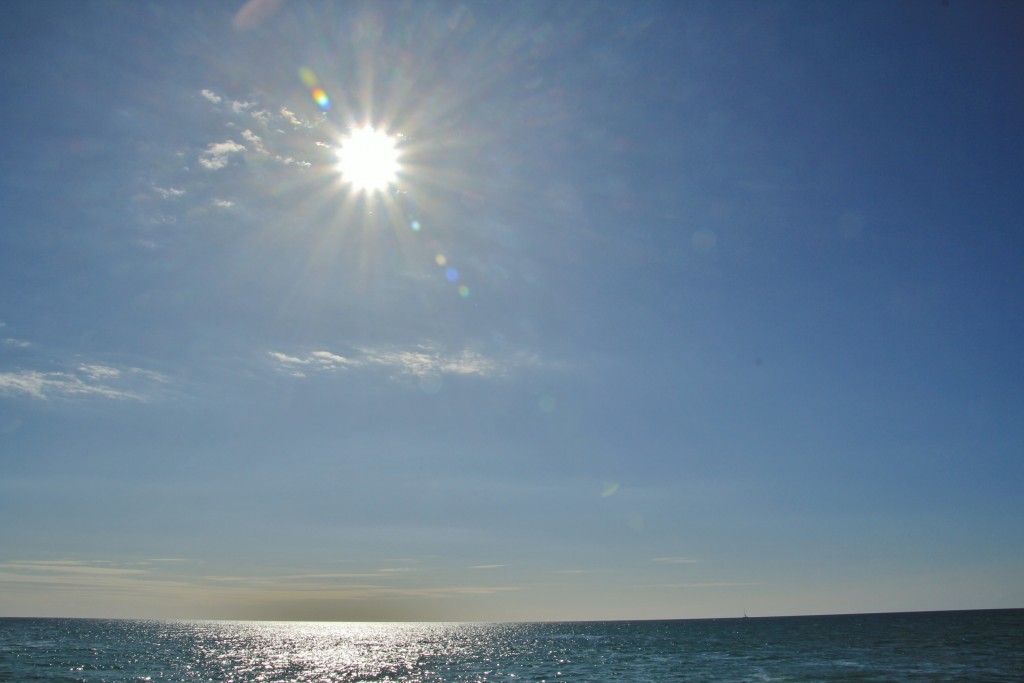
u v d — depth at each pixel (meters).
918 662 79.69
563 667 85.56
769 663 83.19
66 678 71.38
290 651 127.31
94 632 195.62
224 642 157.25
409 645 154.38
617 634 196.38
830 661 84.19
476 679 73.06
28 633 175.12
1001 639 117.38
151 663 93.00
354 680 74.81
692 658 94.94
